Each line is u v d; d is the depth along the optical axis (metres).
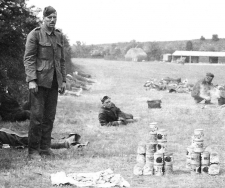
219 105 20.92
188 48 145.50
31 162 8.43
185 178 7.37
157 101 20.77
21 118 14.77
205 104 21.58
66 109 20.06
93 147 10.41
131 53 103.31
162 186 6.83
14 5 17.23
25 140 10.37
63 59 9.41
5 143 10.33
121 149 10.12
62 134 12.66
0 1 16.73
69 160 8.80
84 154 9.49
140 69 66.62
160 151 7.62
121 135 12.60
